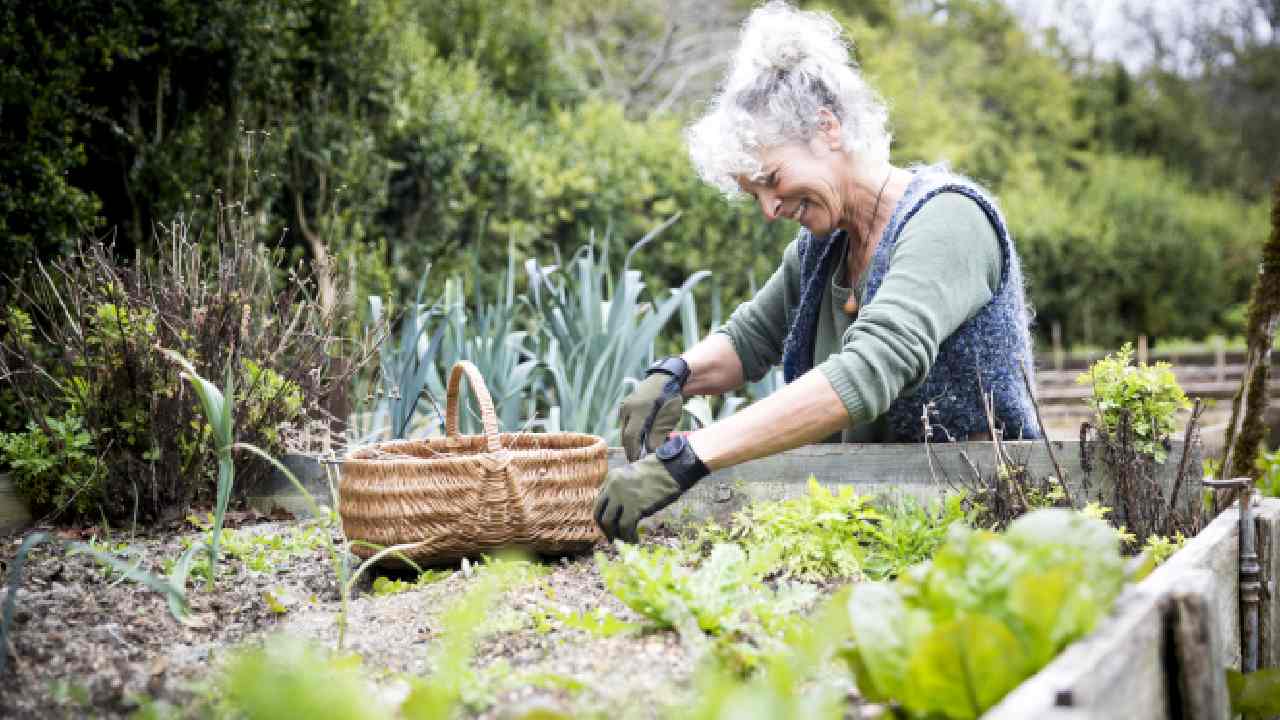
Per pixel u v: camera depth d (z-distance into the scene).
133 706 1.47
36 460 2.84
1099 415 2.47
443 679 1.22
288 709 1.00
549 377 3.97
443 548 2.20
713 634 1.63
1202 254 14.41
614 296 3.45
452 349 3.69
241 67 4.78
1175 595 1.27
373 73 5.67
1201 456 2.45
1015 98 16.81
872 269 2.30
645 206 7.02
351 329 3.60
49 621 1.90
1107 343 13.31
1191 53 21.06
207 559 2.39
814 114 2.23
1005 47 17.42
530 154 6.29
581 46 11.91
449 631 1.40
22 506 2.93
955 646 1.14
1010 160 15.32
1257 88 20.70
